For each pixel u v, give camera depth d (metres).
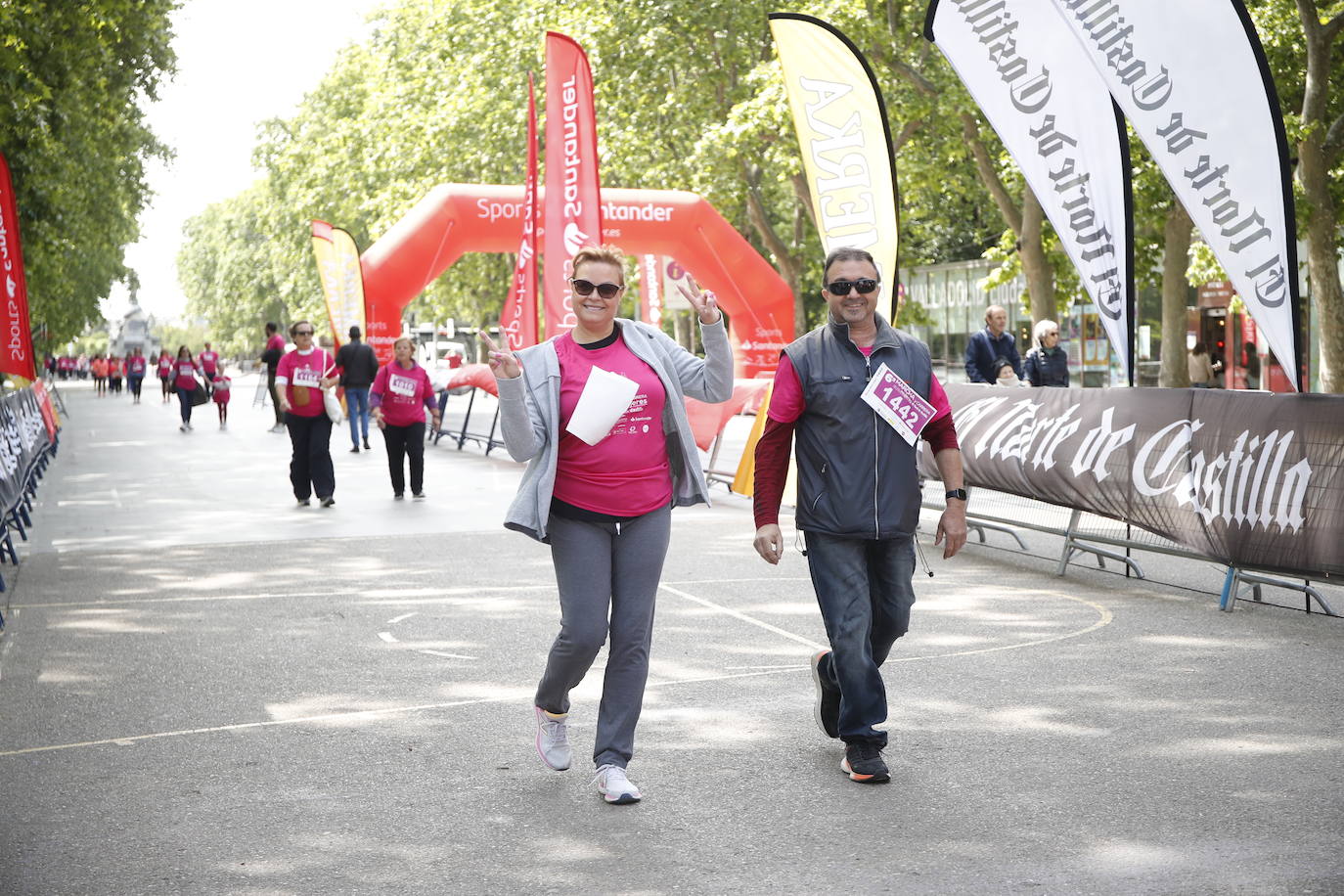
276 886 4.17
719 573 10.18
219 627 8.27
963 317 41.91
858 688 5.12
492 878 4.22
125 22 27.91
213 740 5.81
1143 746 5.55
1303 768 5.23
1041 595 9.15
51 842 4.58
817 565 5.21
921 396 5.20
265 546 11.79
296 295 63.56
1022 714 6.08
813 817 4.75
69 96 24.89
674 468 5.20
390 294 24.81
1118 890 4.05
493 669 7.10
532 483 4.91
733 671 6.99
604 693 5.05
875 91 12.25
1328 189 21.95
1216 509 8.60
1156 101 9.21
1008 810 4.79
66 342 59.09
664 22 30.42
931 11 10.30
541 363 4.96
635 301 45.06
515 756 5.55
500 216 24.89
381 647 7.68
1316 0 20.92
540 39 34.06
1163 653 7.30
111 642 7.87
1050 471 10.04
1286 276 8.97
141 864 4.37
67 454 23.08
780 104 26.41
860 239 12.44
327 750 5.64
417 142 40.03
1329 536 7.86
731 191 30.59
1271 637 7.71
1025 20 10.19
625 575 5.02
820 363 5.19
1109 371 34.50
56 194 24.61
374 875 4.25
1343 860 4.27
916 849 4.42
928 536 11.94
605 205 24.88
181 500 15.50
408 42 45.47
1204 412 8.78
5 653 7.57
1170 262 24.28
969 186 32.34
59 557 11.26
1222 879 4.12
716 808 4.87
